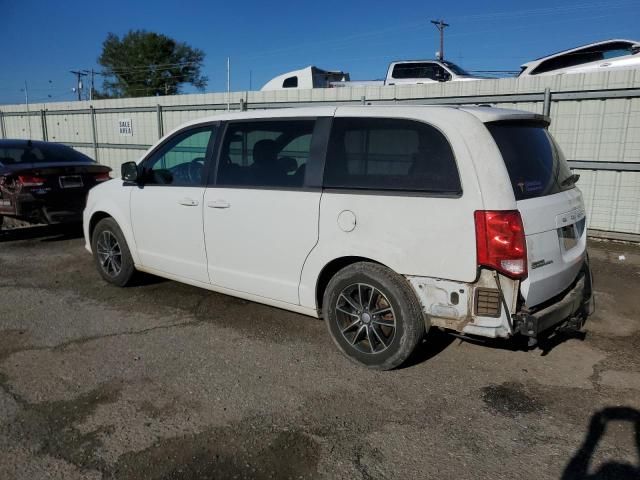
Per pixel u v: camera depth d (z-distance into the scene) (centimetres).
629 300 544
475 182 331
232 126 455
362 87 1034
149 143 1433
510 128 366
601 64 1106
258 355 412
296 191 402
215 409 334
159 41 6294
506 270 325
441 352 417
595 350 426
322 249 390
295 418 325
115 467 278
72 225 943
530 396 354
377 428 315
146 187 518
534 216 339
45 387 360
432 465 283
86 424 317
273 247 418
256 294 441
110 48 6388
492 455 291
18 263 688
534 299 343
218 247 457
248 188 433
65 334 452
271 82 1820
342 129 390
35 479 269
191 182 481
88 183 808
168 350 420
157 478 270
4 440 300
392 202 358
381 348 379
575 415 331
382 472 277
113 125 1511
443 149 346
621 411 336
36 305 525
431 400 347
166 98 1352
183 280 503
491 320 333
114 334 452
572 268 380
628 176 800
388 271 364
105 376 377
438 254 342
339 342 397
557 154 407
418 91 966
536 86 848
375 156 372
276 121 426
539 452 294
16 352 416
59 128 1670
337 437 306
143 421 320
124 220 541
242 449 294
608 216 825
